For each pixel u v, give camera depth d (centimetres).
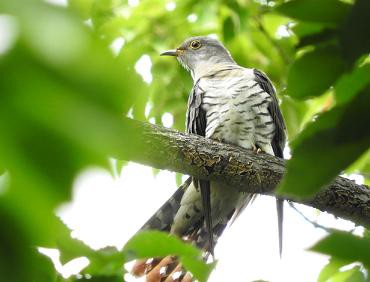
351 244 74
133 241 115
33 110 36
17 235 38
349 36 63
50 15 36
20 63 36
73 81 36
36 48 36
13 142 37
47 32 36
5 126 36
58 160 37
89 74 37
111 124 37
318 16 90
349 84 91
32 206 38
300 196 67
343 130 64
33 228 38
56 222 40
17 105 36
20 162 37
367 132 64
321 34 92
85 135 37
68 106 36
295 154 66
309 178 66
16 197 38
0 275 39
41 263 86
